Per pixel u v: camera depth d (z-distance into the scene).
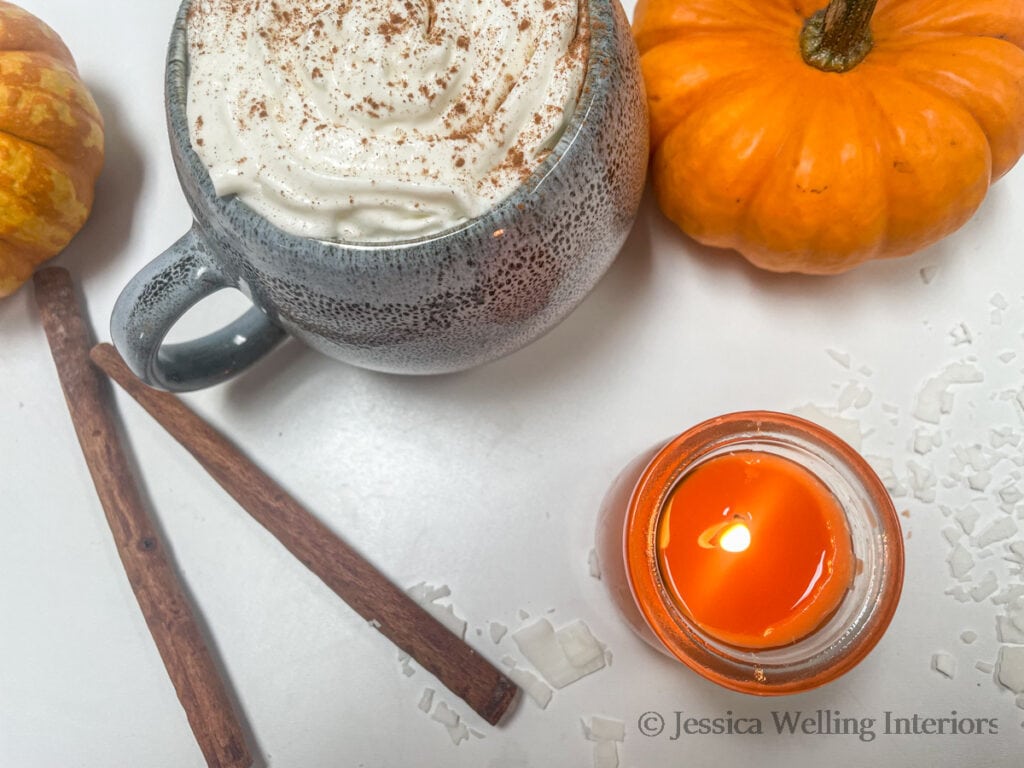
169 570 0.27
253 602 0.27
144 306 0.21
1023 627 0.26
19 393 0.29
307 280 0.19
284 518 0.26
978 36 0.25
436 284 0.19
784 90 0.25
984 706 0.26
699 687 0.26
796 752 0.26
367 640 0.27
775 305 0.28
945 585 0.26
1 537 0.28
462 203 0.18
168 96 0.19
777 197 0.25
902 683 0.26
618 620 0.27
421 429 0.28
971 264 0.28
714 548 0.24
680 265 0.29
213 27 0.19
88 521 0.28
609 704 0.26
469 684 0.25
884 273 0.28
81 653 0.27
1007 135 0.25
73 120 0.27
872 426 0.28
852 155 0.24
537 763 0.26
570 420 0.28
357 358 0.23
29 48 0.27
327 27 0.19
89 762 0.27
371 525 0.27
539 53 0.19
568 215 0.19
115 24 0.31
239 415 0.28
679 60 0.26
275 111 0.19
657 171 0.27
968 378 0.28
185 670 0.26
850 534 0.23
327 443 0.28
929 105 0.24
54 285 0.28
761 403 0.28
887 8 0.26
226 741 0.25
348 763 0.26
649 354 0.28
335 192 0.18
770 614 0.23
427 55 0.19
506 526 0.27
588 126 0.19
